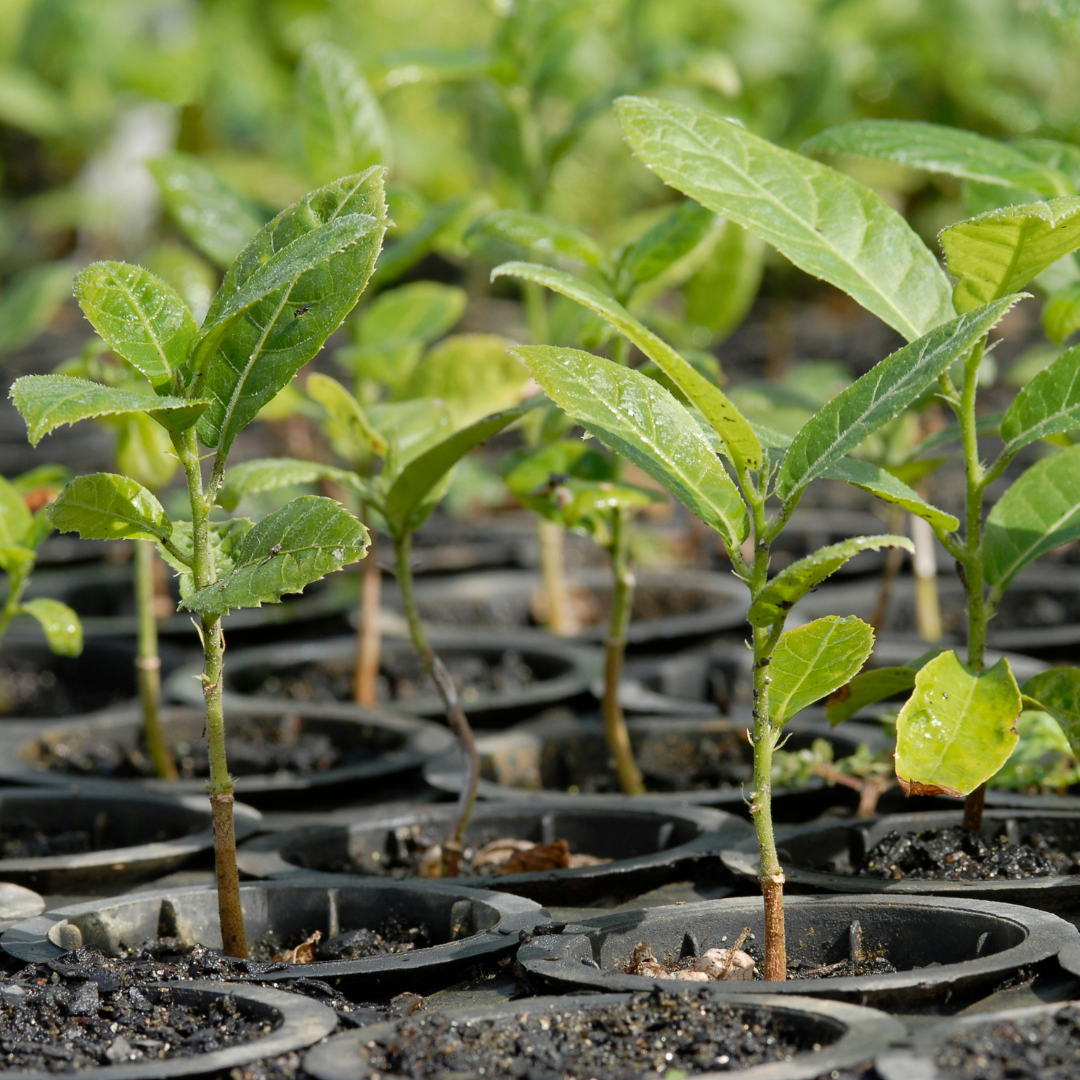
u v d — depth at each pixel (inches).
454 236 30.8
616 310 24.8
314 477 27.6
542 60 33.9
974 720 25.6
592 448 28.6
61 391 24.4
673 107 26.5
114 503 25.3
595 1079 24.2
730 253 34.8
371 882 26.8
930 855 26.7
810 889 26.3
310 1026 24.7
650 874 27.0
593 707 31.9
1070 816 27.2
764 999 24.6
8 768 29.6
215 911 26.6
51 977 25.3
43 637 38.6
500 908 26.1
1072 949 25.0
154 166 30.3
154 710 30.0
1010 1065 23.9
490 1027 24.6
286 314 25.3
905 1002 24.8
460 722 27.5
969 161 26.9
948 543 26.3
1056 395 26.1
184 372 25.3
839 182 26.6
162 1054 24.7
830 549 24.3
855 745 29.1
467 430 26.7
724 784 29.4
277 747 30.7
